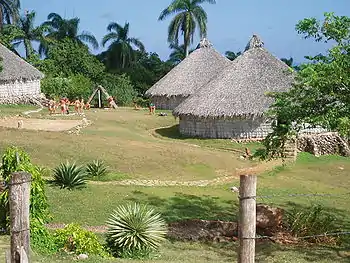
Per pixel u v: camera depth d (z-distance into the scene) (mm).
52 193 17422
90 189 18562
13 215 6832
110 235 11875
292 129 14062
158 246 12141
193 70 52781
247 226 6801
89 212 15617
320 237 13898
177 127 38469
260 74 34156
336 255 12539
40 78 52250
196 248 13031
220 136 32938
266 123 32094
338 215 17078
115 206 16469
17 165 12039
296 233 14094
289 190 20797
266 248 13016
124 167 22750
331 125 12680
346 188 22141
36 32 67875
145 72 75750
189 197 18594
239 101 32594
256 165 25516
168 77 53750
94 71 65062
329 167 26750
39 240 11117
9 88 48344
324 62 13234
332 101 13289
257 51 35875
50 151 24094
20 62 50438
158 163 23812
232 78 34312
